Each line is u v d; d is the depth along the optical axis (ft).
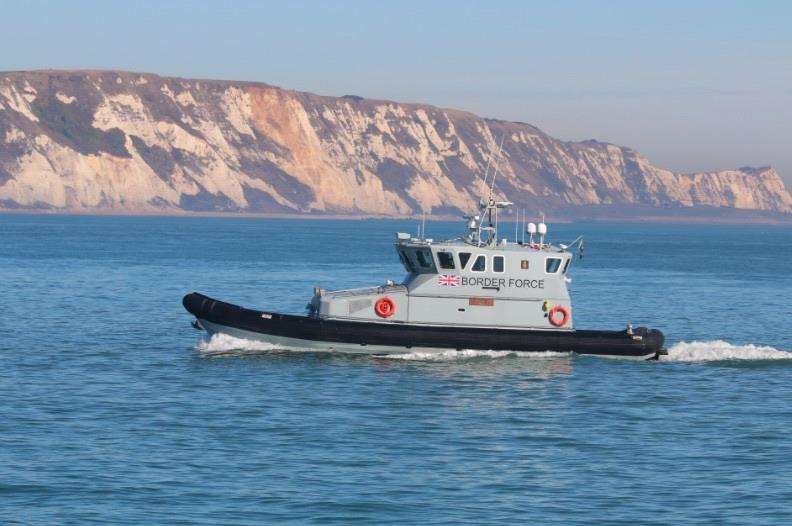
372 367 278.26
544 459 197.16
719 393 261.65
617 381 271.69
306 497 171.53
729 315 469.57
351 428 218.18
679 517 164.66
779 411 242.37
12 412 229.04
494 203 289.12
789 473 189.57
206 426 218.38
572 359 291.58
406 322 287.07
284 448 201.46
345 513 164.25
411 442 207.62
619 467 192.54
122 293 524.52
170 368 286.25
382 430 216.54
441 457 196.95
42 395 248.52
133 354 313.73
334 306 289.12
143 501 168.14
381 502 169.78
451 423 223.92
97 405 237.86
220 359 289.74
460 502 170.50
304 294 540.93
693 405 247.70
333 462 192.13
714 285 652.89
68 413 229.25
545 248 292.20
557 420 229.25
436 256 285.02
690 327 423.23
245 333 294.05
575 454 201.26
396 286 290.15
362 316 288.10
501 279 287.48
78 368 287.69
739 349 313.73
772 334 404.36
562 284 290.97
